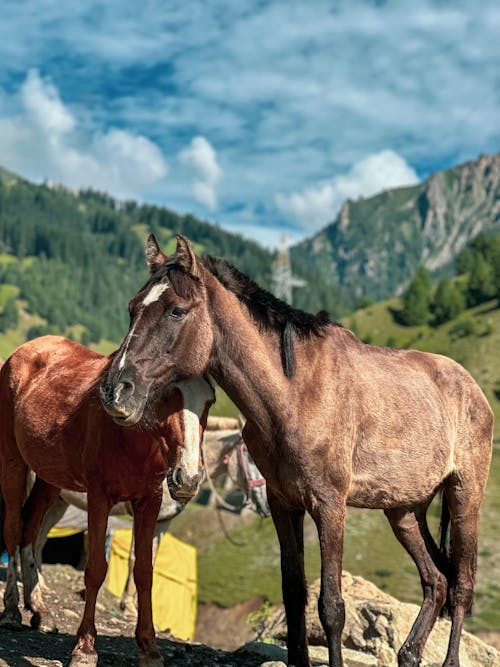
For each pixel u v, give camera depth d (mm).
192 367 5027
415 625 6172
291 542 5707
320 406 5355
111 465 5340
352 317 177875
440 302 164250
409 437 5848
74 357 6492
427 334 154125
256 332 5367
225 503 11227
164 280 5004
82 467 5715
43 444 5984
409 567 53375
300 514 5875
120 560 13203
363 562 54438
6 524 6645
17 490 6625
